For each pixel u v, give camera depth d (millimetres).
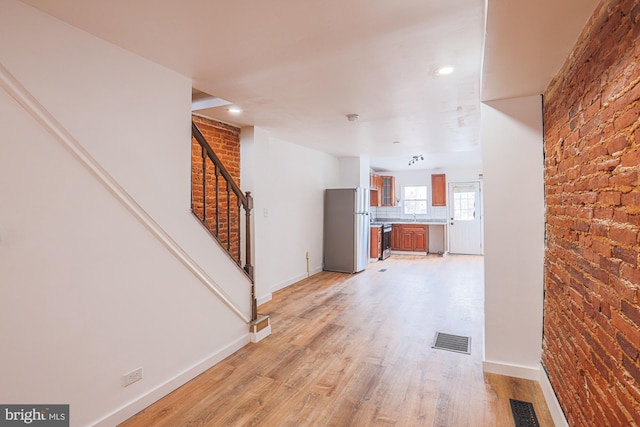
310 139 4777
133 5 1546
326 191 6152
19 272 1497
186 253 2342
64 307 1659
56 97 1636
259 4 1554
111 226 1877
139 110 2053
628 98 1055
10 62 1472
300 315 3713
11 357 1476
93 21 1677
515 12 1285
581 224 1504
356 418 1927
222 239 3797
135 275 2006
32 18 1548
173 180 2270
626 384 1073
